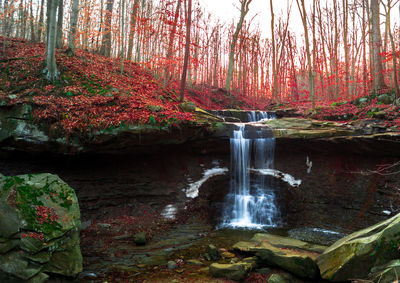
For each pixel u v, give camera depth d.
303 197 10.13
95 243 6.79
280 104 19.41
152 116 8.86
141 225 8.10
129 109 9.01
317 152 10.48
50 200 5.48
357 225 8.77
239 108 21.11
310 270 5.01
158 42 14.77
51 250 4.86
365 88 16.31
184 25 12.94
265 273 5.37
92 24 14.27
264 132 10.85
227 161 10.91
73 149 7.87
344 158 9.95
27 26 22.16
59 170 8.20
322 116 13.32
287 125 11.38
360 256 4.53
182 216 9.02
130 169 9.20
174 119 9.27
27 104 7.84
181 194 9.79
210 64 25.03
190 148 10.34
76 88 9.95
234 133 10.66
